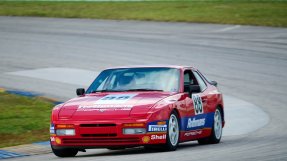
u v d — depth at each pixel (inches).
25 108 1681.8
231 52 2780.5
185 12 3828.7
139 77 1106.1
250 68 2476.6
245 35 3137.3
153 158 911.0
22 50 2962.6
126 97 1039.0
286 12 3683.6
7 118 1514.5
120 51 2864.2
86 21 3725.4
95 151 1144.8
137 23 3592.5
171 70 1118.4
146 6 4146.2
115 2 4424.2
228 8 3882.9
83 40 3166.8
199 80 1193.4
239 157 895.1
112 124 978.7
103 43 3070.9
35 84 2197.3
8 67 2571.4
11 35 3353.8
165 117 999.6
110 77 1122.0
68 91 2066.9
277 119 1587.1
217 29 3319.4
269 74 2377.0
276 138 1201.4
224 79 2294.5
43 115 1573.6
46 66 2583.7
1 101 1797.5
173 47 2918.3
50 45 3065.9
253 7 3882.9
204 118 1155.9
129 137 978.1
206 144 1201.4
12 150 1163.3
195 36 3164.4
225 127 1492.4
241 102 1910.7
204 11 3818.9
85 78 2304.4
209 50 2834.6
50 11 4109.3
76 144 997.2
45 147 1193.4
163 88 1082.7
